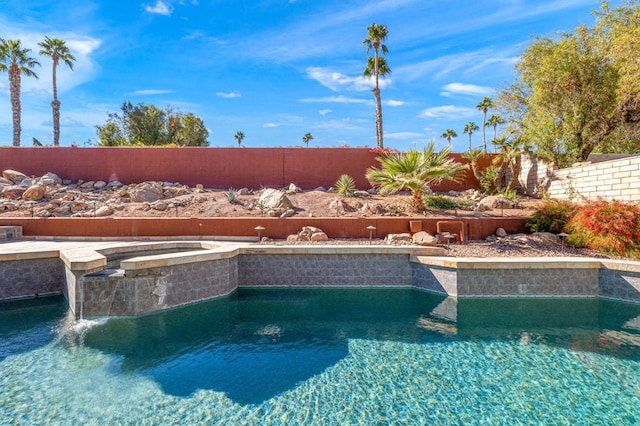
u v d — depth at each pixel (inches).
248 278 318.7
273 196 465.4
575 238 353.1
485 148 619.2
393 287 316.5
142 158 579.8
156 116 1033.5
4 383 163.8
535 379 169.0
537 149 573.3
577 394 156.3
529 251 339.9
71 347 203.2
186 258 267.0
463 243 369.1
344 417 139.6
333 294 304.7
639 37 456.8
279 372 176.1
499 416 140.6
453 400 151.9
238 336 220.1
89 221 398.3
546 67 539.5
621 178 402.6
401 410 144.6
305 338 217.3
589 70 521.3
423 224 387.9
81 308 243.0
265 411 143.3
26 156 565.6
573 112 551.8
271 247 315.0
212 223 401.1
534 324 236.8
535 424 135.6
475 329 229.0
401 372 176.2
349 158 590.6
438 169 404.2
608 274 282.2
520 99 625.3
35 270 288.5
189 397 153.1
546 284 286.5
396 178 418.0
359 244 361.1
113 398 152.0
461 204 461.4
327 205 465.1
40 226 396.5
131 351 198.7
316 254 316.5
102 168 573.9
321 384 164.7
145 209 452.8
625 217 334.0
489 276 286.4
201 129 1152.8
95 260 250.2
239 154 587.8
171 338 216.4
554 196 518.6
